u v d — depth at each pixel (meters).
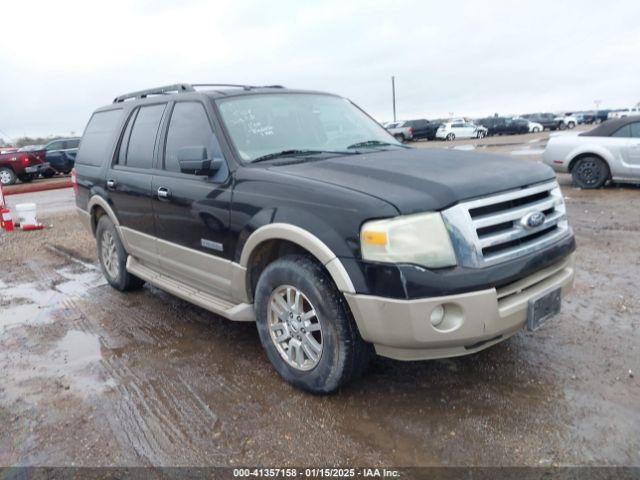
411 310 2.69
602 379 3.32
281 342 3.41
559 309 3.23
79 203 5.95
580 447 2.68
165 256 4.41
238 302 3.78
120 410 3.24
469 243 2.76
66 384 3.60
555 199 3.36
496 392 3.22
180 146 4.18
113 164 5.08
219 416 3.11
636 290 4.86
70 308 5.17
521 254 2.96
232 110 3.97
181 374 3.66
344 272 2.84
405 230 2.71
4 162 19.52
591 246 6.43
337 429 2.93
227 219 3.55
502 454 2.65
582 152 10.53
